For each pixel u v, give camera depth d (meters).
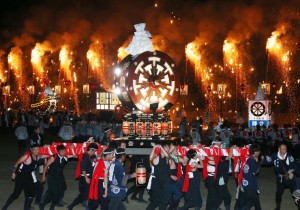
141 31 15.60
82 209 12.75
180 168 11.45
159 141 13.55
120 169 9.93
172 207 11.46
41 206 11.96
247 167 11.26
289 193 15.74
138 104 13.98
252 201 11.29
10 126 45.12
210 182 11.77
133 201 13.85
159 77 14.11
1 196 14.42
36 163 11.84
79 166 12.55
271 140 24.33
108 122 27.22
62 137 24.09
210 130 25.52
